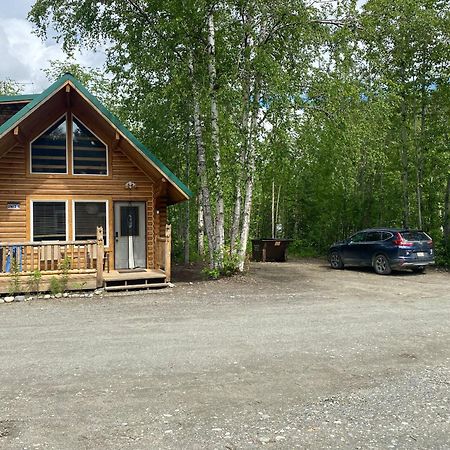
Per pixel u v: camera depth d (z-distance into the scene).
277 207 31.53
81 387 5.38
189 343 7.26
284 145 14.41
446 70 19.48
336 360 6.44
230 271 15.44
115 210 15.09
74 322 8.84
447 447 4.00
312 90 14.78
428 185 22.08
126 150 14.85
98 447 3.99
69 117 14.52
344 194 25.20
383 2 14.56
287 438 4.15
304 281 15.09
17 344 7.21
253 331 8.07
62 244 12.37
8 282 11.75
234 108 14.36
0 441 4.09
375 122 15.16
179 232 24.58
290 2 13.74
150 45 14.62
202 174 15.66
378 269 17.50
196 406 4.85
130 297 11.87
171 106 14.42
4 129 12.41
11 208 13.85
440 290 13.26
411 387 5.44
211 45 14.77
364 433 4.26
